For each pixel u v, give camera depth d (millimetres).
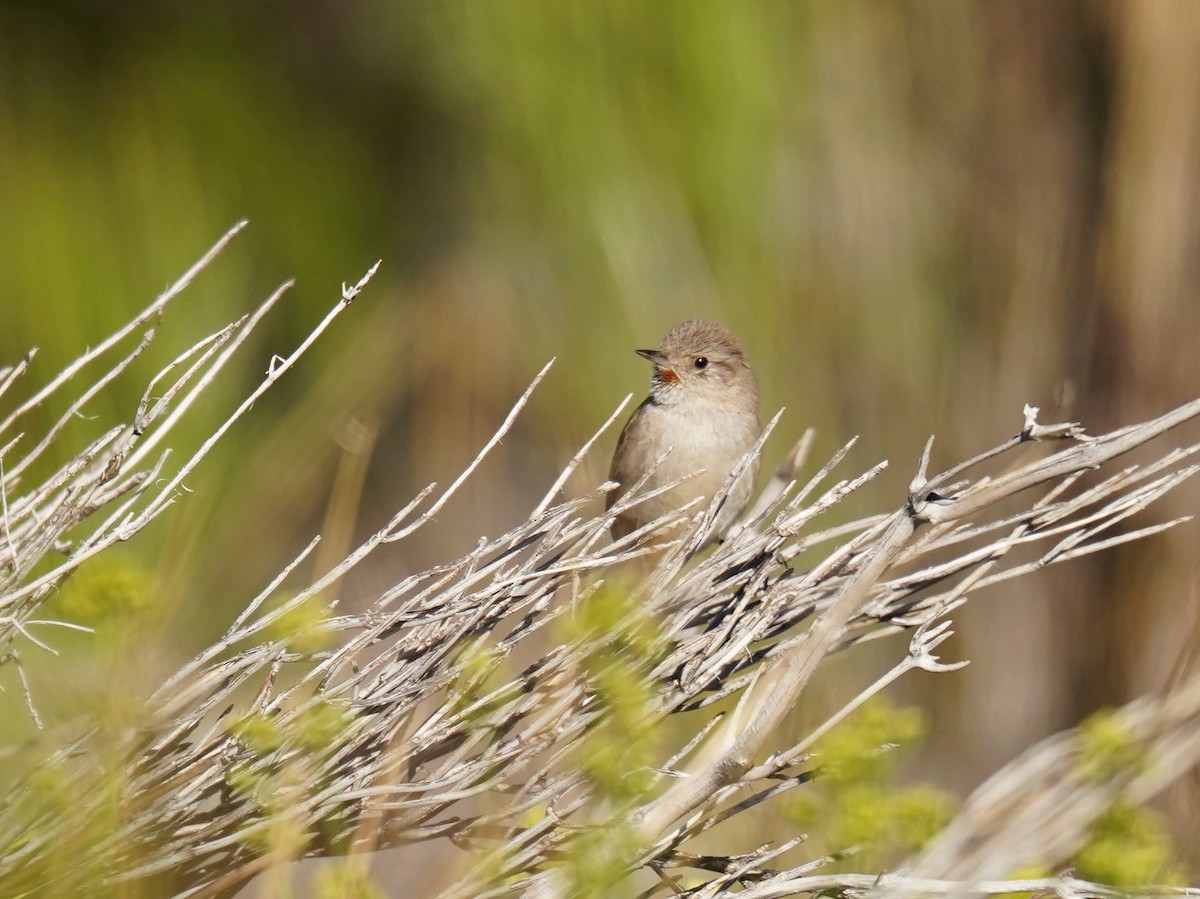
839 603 6160
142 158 13195
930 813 5832
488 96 10680
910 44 10336
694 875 7430
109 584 5746
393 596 6715
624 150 10055
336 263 13883
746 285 10164
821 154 10195
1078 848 5723
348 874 5695
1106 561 10391
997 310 10430
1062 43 10406
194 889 6105
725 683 6641
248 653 6379
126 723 5770
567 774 6316
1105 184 10352
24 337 11531
